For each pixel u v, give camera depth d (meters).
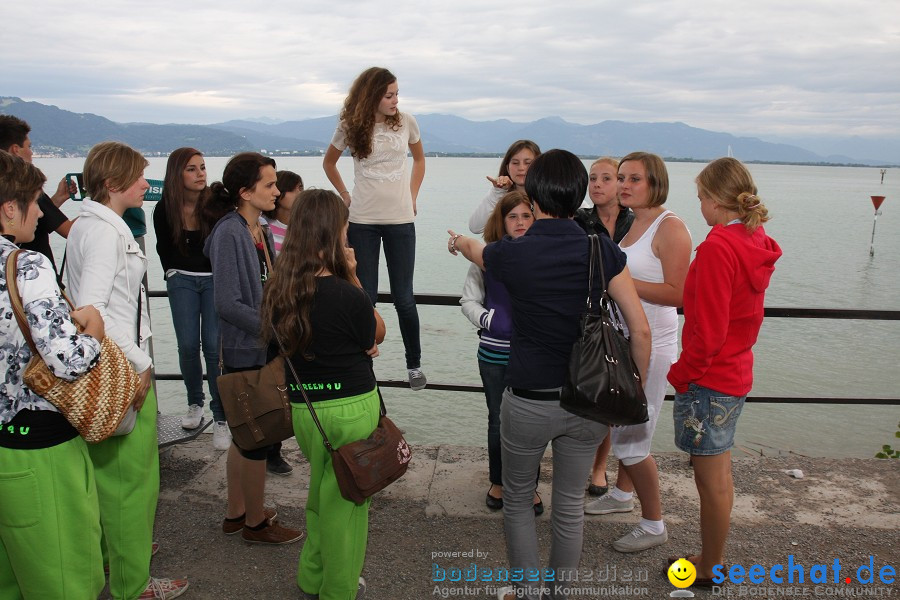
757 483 3.70
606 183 3.32
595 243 2.22
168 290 3.96
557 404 2.25
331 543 2.42
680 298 2.82
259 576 2.82
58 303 1.85
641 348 2.29
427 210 87.38
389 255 4.18
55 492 1.97
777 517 3.33
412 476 3.73
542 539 3.16
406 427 16.92
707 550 2.73
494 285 3.08
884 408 19.20
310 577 2.56
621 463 3.09
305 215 2.26
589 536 3.17
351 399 2.33
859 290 40.34
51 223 3.18
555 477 2.41
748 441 16.69
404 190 4.12
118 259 2.42
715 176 2.57
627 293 2.25
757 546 3.07
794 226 82.88
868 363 24.56
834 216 101.81
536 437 2.30
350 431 2.32
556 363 2.23
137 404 2.33
